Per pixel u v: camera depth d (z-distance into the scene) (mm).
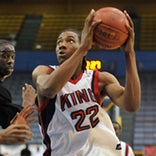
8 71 10734
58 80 6945
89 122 7727
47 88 7027
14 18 48406
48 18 48094
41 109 7887
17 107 10406
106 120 7879
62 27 46156
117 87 7938
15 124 6266
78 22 46969
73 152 7613
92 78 8039
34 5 49344
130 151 10148
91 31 7012
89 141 7648
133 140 33000
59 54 7938
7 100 10383
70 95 7797
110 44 7164
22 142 6086
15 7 49594
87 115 7746
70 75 6988
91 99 7855
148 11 48281
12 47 10789
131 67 7379
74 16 48281
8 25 46938
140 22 46375
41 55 39625
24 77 39125
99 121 7801
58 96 7797
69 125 7734
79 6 49031
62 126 7746
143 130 34625
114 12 7125
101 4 48812
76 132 7680
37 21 47594
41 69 7848
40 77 7340
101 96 8133
